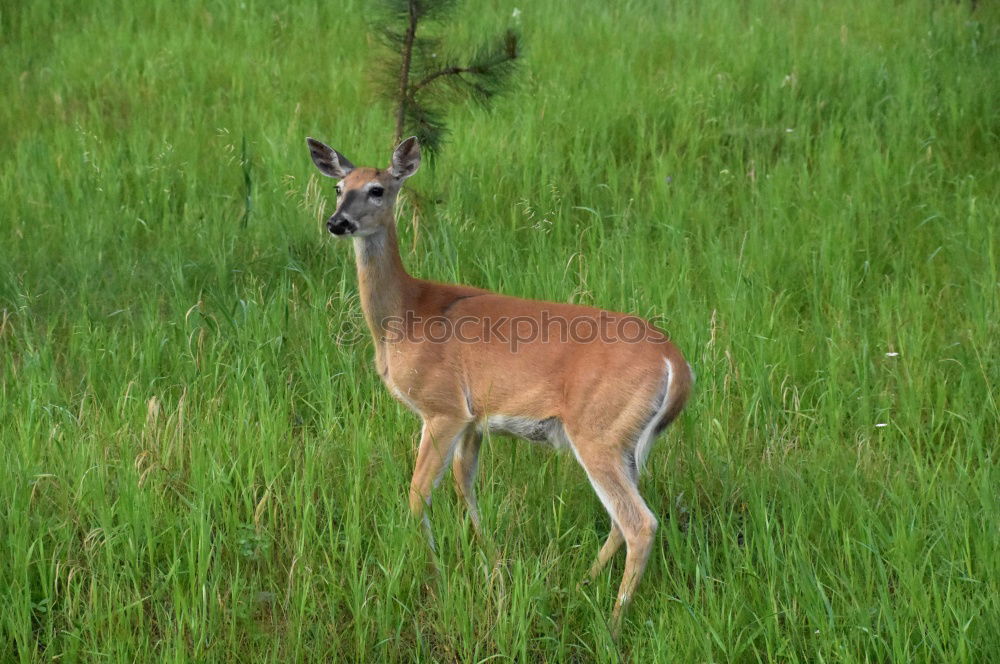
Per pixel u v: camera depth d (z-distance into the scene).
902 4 21.53
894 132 15.73
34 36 20.59
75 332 11.45
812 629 7.83
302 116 17.41
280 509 9.20
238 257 13.07
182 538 8.46
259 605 8.45
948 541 8.34
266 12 21.62
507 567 8.61
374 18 20.14
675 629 7.84
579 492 9.77
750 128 16.25
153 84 18.31
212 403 10.18
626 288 12.23
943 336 11.62
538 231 13.66
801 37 19.89
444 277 12.70
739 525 9.48
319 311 11.86
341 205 9.22
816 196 14.30
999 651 7.38
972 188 14.54
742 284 12.25
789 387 10.99
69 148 15.89
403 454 10.04
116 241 13.45
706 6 21.89
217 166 15.62
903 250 13.27
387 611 8.10
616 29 20.66
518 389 9.00
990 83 16.89
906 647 7.38
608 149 15.67
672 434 10.26
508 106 17.16
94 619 7.93
